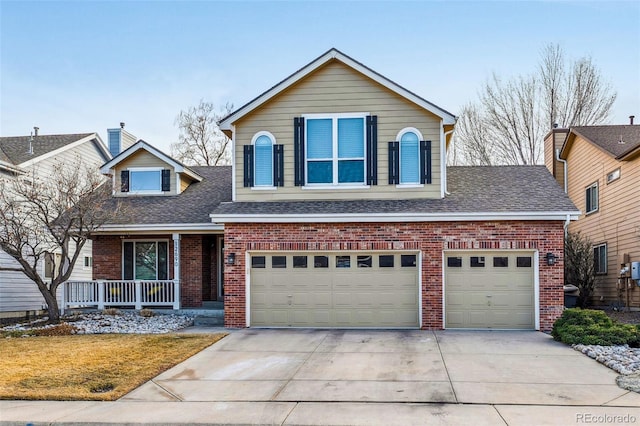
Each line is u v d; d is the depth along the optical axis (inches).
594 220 919.0
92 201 688.4
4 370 422.3
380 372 408.8
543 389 360.8
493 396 347.3
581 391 354.9
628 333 484.7
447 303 597.9
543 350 478.3
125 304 735.1
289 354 473.7
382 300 606.5
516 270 593.3
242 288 618.8
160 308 741.9
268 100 651.5
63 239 678.5
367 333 571.5
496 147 1414.9
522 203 604.1
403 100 639.8
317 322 613.9
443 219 589.3
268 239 617.0
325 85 649.6
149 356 466.6
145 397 360.2
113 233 728.3
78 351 487.8
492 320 593.3
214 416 319.3
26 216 743.1
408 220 593.9
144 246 786.2
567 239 854.5
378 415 315.6
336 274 613.9
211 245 788.0
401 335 556.7
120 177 812.0
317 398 350.3
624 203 799.1
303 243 611.8
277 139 653.3
